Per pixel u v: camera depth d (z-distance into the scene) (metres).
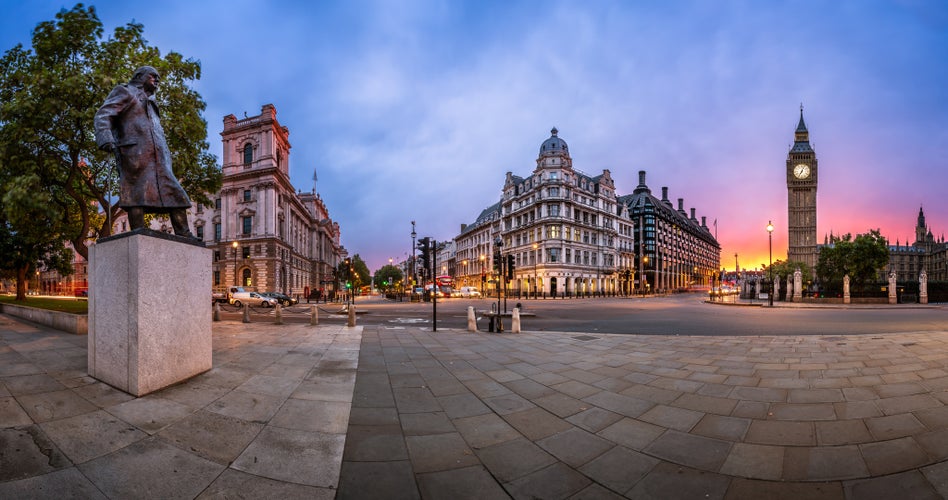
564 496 2.98
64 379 5.25
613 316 21.47
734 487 3.07
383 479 3.16
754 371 6.87
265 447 3.61
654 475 3.28
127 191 5.55
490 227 87.56
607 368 7.19
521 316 20.83
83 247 14.19
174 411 4.31
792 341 10.49
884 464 3.35
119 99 5.51
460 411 4.83
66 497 2.68
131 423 3.91
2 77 12.73
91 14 12.84
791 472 3.28
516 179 80.00
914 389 5.46
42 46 12.37
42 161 12.87
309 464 3.35
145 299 4.89
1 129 12.34
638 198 102.56
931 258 137.38
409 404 5.05
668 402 5.18
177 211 6.00
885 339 10.48
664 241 106.19
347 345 9.52
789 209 116.69
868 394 5.32
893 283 33.09
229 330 12.23
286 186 55.06
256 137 50.91
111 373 5.09
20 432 3.54
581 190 70.88
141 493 2.78
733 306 33.28
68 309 12.18
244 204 50.31
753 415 4.64
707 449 3.76
